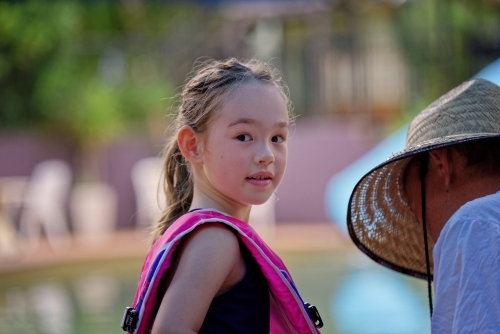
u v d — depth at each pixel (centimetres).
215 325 293
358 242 375
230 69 316
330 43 2875
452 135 323
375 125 2330
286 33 2892
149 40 2627
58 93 2272
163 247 293
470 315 276
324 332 933
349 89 2869
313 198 2144
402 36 2316
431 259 384
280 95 315
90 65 2447
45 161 2241
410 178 352
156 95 2419
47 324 1023
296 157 2148
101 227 2119
